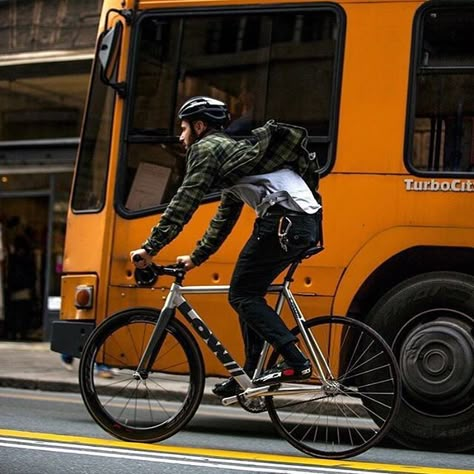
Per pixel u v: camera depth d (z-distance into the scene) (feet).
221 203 23.52
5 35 58.95
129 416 25.03
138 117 28.50
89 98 30.04
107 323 24.52
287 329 22.48
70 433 26.09
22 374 43.93
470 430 25.22
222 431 28.96
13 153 60.08
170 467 20.77
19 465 20.76
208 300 26.91
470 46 26.21
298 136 22.34
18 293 61.31
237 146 22.48
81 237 29.12
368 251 26.12
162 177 28.09
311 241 22.13
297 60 27.27
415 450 25.59
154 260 27.68
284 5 27.53
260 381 22.95
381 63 26.58
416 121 26.23
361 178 26.35
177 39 28.40
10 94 59.82
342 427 22.99
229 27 27.99
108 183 28.53
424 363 25.54
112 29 28.32
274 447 24.95
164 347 24.52
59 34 57.21
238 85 27.71
